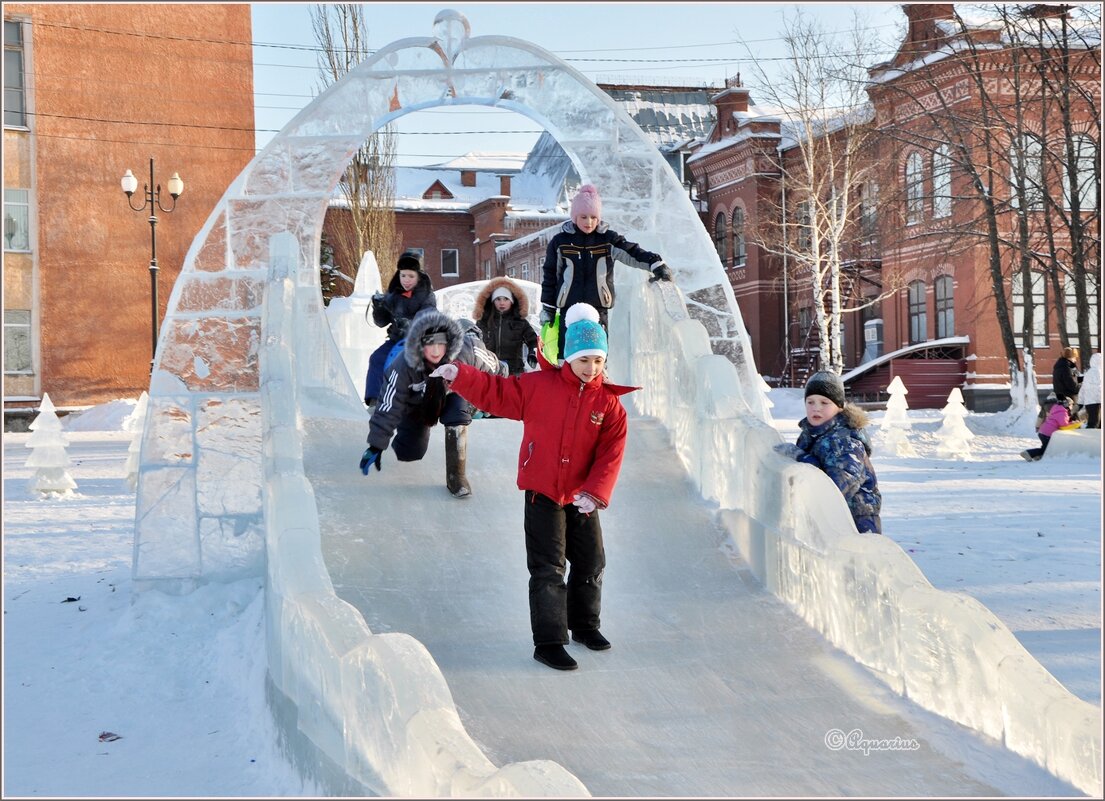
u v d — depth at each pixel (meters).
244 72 36.84
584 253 7.97
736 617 5.44
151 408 7.62
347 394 7.89
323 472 6.62
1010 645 4.13
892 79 35.62
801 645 5.12
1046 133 29.66
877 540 4.89
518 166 70.44
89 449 23.69
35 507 13.28
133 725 5.21
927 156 36.28
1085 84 32.56
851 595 4.97
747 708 4.50
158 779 4.44
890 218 38.25
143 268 35.66
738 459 6.33
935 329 38.34
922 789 3.78
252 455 7.68
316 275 8.02
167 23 36.00
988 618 4.24
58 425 14.73
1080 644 5.84
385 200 37.09
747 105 50.31
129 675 5.96
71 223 34.88
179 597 7.34
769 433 6.11
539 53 8.52
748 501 6.16
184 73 36.22
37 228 34.44
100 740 4.98
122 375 35.34
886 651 4.70
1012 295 35.88
